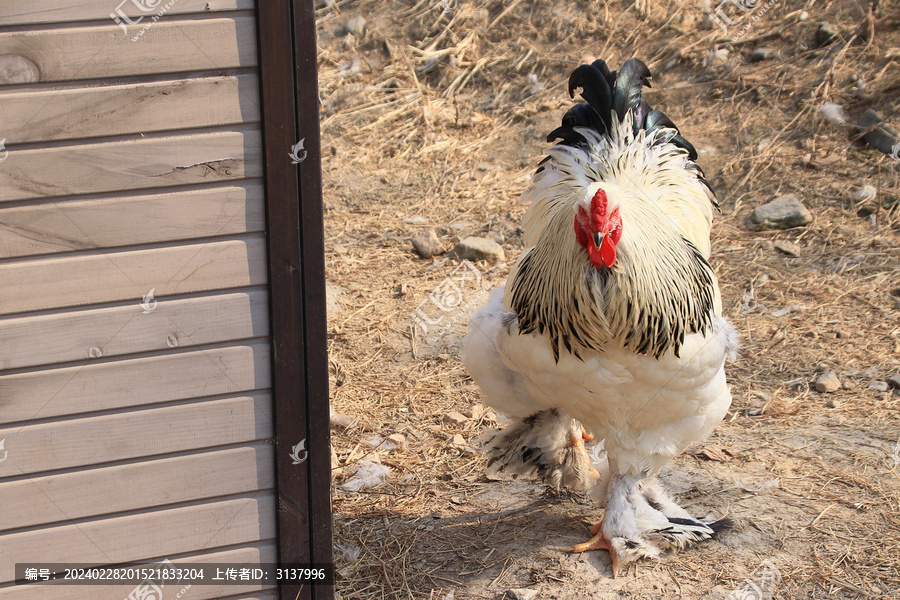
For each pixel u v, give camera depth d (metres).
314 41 2.44
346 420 5.04
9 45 2.30
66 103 2.37
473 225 7.78
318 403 2.71
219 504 2.74
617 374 3.32
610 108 4.19
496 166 8.90
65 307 2.50
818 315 6.08
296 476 2.75
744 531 3.89
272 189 2.51
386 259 7.27
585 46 10.15
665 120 4.53
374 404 5.28
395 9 11.12
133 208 2.48
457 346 5.97
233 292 2.60
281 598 2.85
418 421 5.09
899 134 7.83
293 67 2.44
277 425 2.69
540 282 3.38
